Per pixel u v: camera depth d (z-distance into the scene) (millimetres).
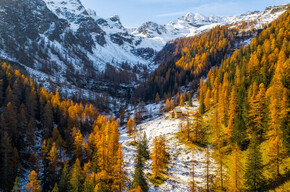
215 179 41375
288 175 34000
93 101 165625
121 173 43531
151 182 48406
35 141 70938
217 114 65125
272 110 45062
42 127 81812
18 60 185750
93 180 42406
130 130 97062
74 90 174000
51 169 53812
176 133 77688
